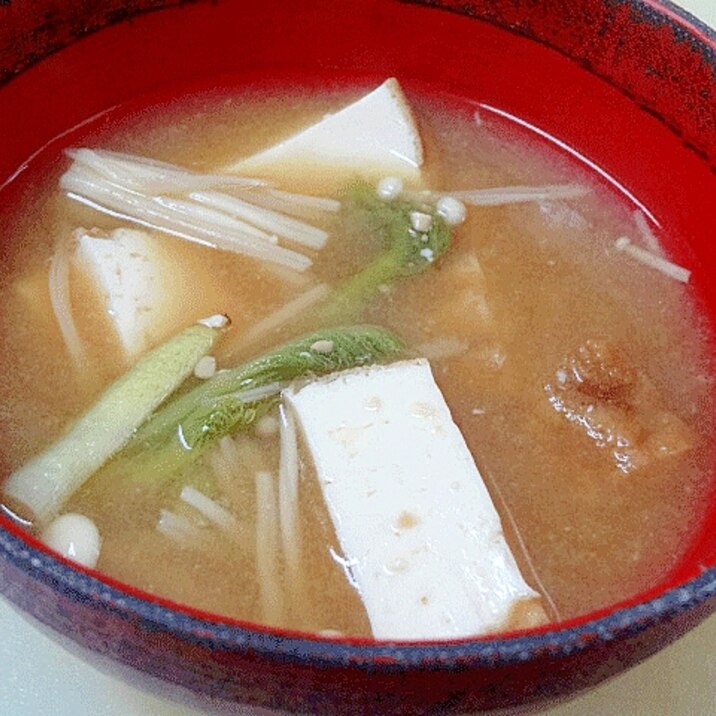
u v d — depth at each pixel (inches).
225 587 5.7
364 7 8.1
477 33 8.0
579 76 7.9
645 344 7.1
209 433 6.1
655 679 6.2
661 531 6.2
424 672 4.1
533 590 5.8
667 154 7.7
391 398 6.3
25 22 7.1
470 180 7.9
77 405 6.3
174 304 6.8
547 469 6.3
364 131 7.9
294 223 7.4
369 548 5.8
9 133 7.4
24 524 5.8
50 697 5.9
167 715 5.9
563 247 7.5
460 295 7.0
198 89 8.2
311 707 4.5
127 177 7.5
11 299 6.7
